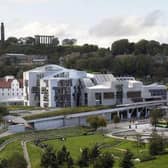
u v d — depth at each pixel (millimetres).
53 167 198375
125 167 199500
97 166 191750
